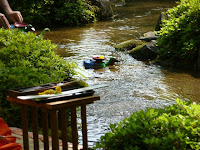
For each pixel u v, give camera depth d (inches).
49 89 147.4
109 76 323.9
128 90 286.8
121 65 362.6
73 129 147.6
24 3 627.8
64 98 140.7
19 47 237.1
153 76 324.8
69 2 650.8
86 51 416.2
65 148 145.4
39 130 198.5
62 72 231.1
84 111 148.5
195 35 368.5
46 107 136.4
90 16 642.8
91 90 149.3
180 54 364.2
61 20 631.8
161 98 269.0
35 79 210.5
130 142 135.7
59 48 432.5
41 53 243.0
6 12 315.6
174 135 129.4
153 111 144.4
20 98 134.6
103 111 245.3
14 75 206.7
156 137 133.5
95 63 350.3
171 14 408.8
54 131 139.9
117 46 427.5
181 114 149.7
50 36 516.7
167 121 140.3
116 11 748.0
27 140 150.8
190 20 374.6
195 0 396.2
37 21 613.6
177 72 339.0
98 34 520.7
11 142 161.9
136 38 477.4
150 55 388.5
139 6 802.2
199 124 138.6
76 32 544.4
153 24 587.8
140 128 135.7
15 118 203.9
